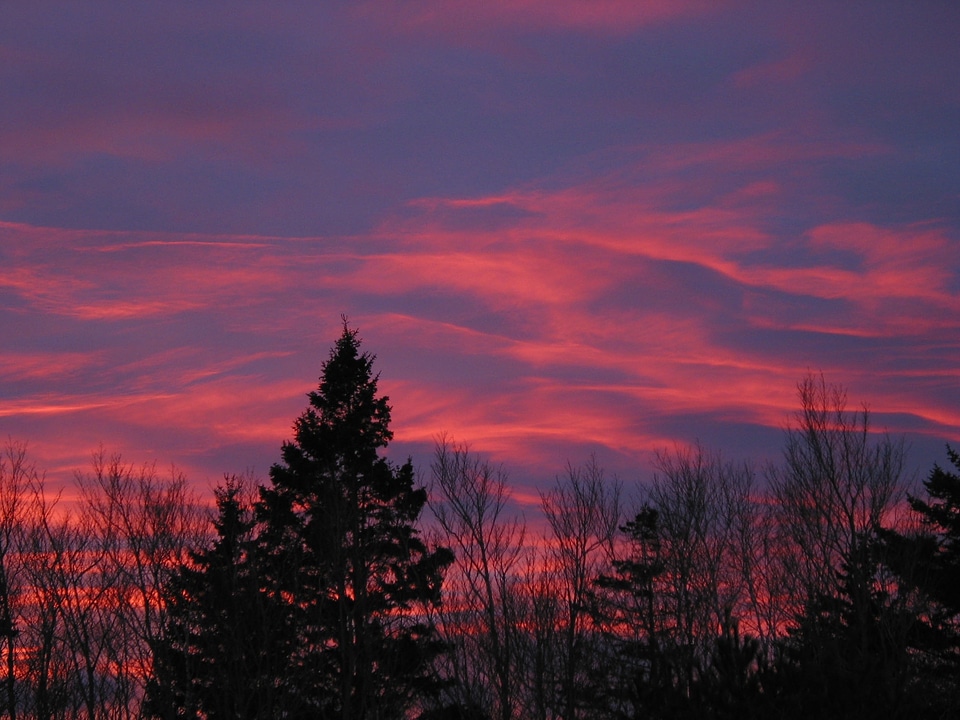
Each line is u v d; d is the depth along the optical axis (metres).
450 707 40.19
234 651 39.53
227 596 41.09
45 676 37.03
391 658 41.94
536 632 37.22
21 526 40.28
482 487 41.19
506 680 36.53
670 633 39.34
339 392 53.94
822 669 20.66
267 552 45.56
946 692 26.42
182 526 42.88
